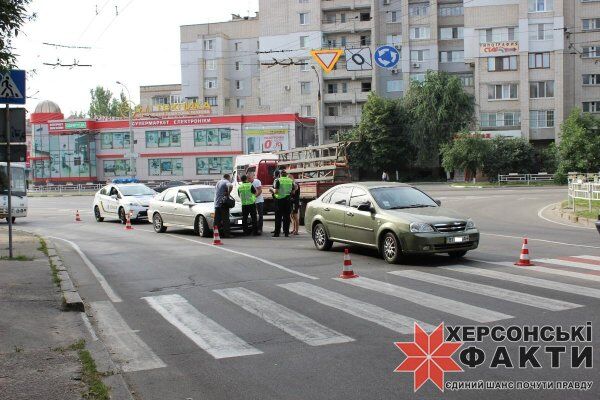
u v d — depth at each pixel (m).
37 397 5.37
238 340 7.41
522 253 12.14
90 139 74.44
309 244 16.86
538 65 64.94
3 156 13.42
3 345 7.09
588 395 5.27
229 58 89.31
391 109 67.81
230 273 12.20
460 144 58.34
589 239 16.42
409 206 13.53
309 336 7.44
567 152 52.78
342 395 5.46
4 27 10.88
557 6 64.06
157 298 10.12
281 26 79.12
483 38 66.69
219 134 71.12
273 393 5.59
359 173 71.75
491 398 5.29
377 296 9.55
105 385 5.75
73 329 7.95
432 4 73.94
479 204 32.00
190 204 20.39
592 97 65.62
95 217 28.97
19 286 10.50
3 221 30.20
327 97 77.69
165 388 5.85
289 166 25.02
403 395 5.42
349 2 76.81
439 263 12.61
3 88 13.13
